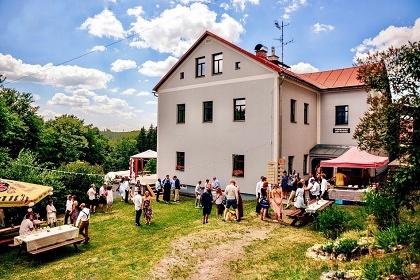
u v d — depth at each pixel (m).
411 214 11.03
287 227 12.78
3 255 11.35
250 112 20.14
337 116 23.73
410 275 6.14
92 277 8.70
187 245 10.78
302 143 22.17
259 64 19.67
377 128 8.90
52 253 11.36
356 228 10.67
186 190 23.59
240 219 14.36
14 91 30.23
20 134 27.23
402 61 8.33
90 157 43.66
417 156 7.75
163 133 25.44
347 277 6.81
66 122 41.16
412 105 8.28
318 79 26.55
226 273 8.48
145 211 15.12
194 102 23.23
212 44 22.14
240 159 20.81
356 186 17.02
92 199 18.42
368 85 9.58
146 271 8.85
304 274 7.53
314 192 16.42
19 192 12.90
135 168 35.41
